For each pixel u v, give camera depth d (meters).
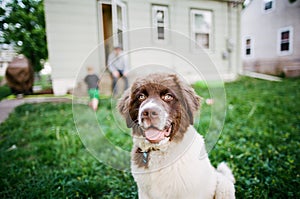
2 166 3.39
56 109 7.40
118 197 2.66
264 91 9.08
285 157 3.37
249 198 2.49
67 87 8.98
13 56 10.62
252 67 12.01
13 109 7.54
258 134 4.43
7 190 2.76
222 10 10.91
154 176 1.91
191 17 9.90
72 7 8.30
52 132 4.96
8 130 5.30
